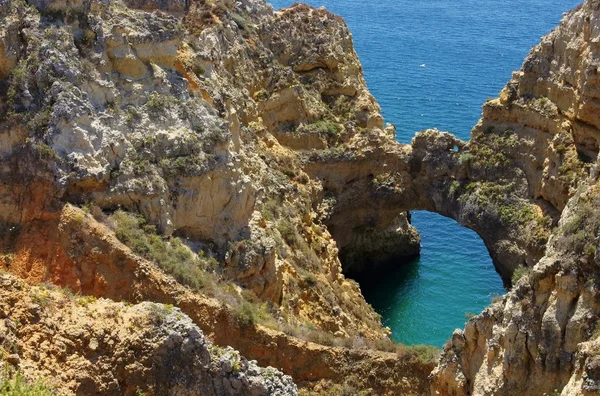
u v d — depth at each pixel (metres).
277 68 56.22
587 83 47.72
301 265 41.31
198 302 31.66
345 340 34.50
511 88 54.47
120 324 24.92
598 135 48.19
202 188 35.31
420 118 92.38
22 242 30.67
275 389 25.34
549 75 52.41
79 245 30.62
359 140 56.97
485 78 111.62
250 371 25.39
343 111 59.38
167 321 25.06
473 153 55.22
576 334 26.59
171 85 36.75
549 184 50.19
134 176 33.28
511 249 51.53
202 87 40.00
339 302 42.41
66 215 30.86
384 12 164.50
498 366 28.23
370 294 55.53
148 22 37.41
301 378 32.94
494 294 54.50
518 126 54.03
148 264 31.23
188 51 42.31
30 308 24.14
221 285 34.12
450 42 136.38
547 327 27.14
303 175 52.28
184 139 35.28
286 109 55.84
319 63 60.00
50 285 27.81
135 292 30.59
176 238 34.06
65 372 23.56
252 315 32.66
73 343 24.11
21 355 23.23
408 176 57.25
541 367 27.22
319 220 52.97
